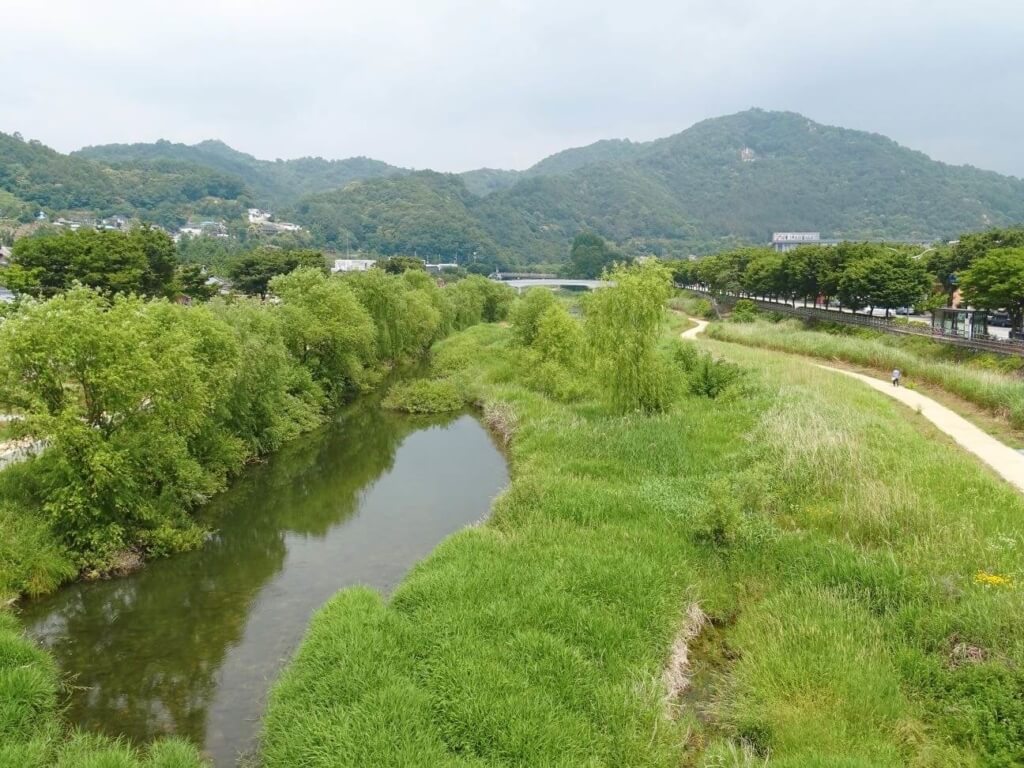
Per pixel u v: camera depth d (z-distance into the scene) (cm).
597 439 2902
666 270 3266
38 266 5594
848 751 1109
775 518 2028
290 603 1856
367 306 5388
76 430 1945
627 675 1336
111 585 1973
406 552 2183
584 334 3588
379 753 1105
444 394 4481
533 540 1919
